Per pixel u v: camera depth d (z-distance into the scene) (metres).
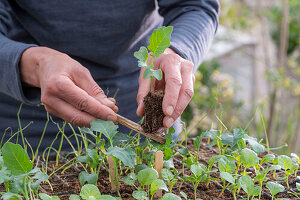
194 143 1.11
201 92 3.82
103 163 1.12
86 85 1.01
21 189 0.85
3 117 1.39
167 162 0.99
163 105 0.94
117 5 1.34
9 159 0.84
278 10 4.35
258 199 0.96
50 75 0.98
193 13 1.41
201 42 1.31
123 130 1.35
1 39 1.19
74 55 1.39
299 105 4.36
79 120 0.98
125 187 1.01
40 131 1.36
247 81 5.67
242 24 4.24
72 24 1.34
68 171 1.14
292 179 1.08
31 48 1.12
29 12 1.33
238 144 1.08
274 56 5.16
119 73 1.44
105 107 0.96
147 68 0.88
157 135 0.98
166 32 0.87
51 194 0.98
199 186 1.03
